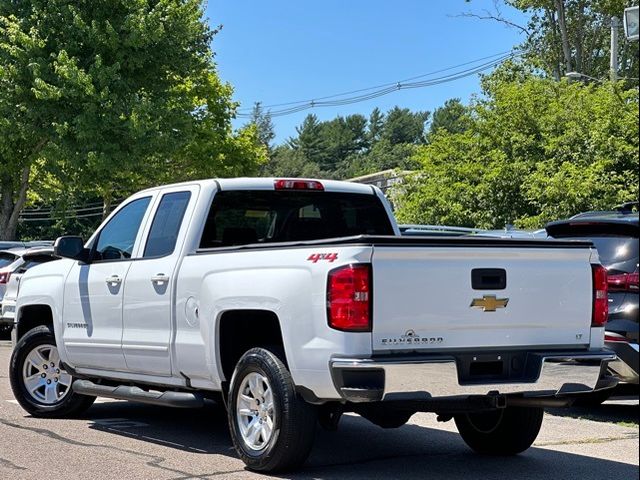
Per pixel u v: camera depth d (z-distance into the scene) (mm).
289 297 6301
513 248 6449
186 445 7770
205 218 7605
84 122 26297
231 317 7020
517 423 7316
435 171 27516
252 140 39625
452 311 6211
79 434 8234
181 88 34688
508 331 6426
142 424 8828
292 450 6391
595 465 7262
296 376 6250
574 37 42281
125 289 7953
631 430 8914
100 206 65062
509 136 26344
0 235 29797
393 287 6031
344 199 8422
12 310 14875
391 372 5879
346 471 6871
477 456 7566
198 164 37438
